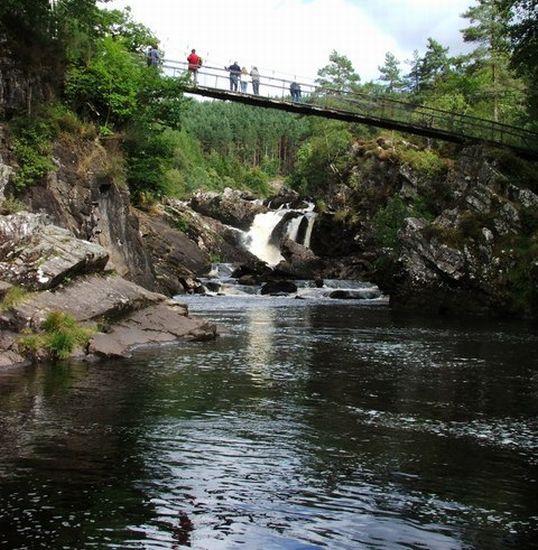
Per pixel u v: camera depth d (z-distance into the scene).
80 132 28.81
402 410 11.77
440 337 23.23
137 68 33.06
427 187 47.50
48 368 14.62
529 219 35.25
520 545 6.25
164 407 11.45
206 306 35.06
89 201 27.75
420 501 7.31
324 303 38.75
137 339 18.69
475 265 34.53
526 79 51.22
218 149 168.00
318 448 9.29
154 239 43.88
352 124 82.62
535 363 17.36
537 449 9.44
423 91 77.75
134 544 6.07
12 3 26.27
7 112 25.98
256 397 12.56
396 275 37.19
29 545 6.00
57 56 28.80
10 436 9.42
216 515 6.79
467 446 9.53
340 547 6.14
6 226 17.42
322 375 15.12
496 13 55.69
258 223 73.81
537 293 31.91
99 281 19.23
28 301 16.33
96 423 10.23
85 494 7.25
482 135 45.06
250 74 39.94
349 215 60.25
